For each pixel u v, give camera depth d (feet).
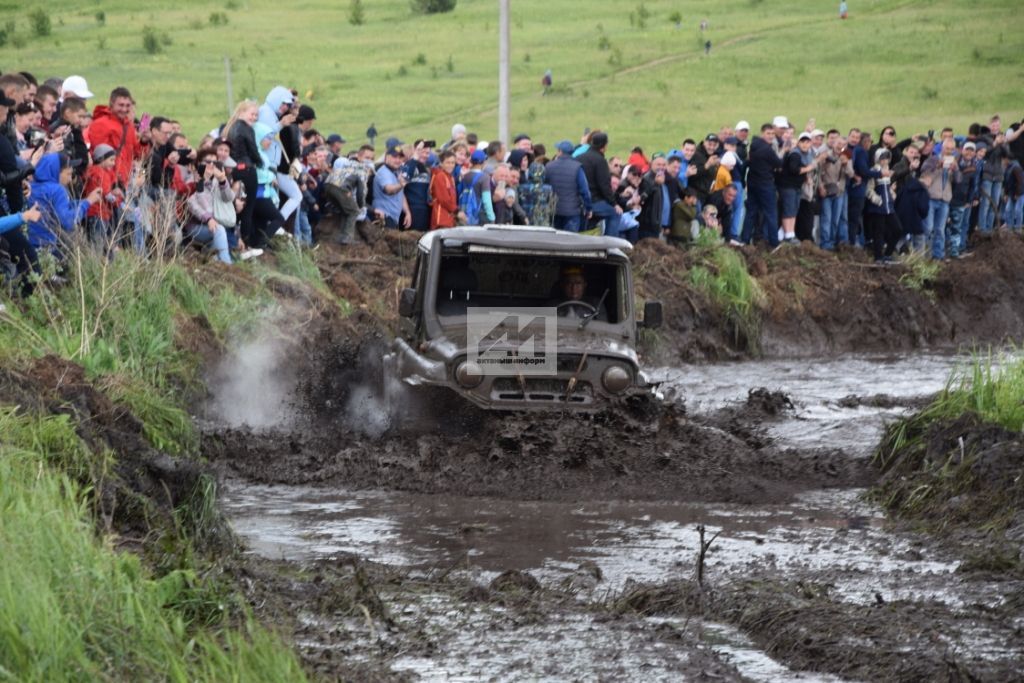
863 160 159.02
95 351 75.72
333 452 77.00
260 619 46.19
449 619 47.93
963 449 69.62
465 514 65.10
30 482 48.39
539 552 58.65
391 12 649.20
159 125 100.32
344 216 127.24
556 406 75.20
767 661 44.39
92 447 57.98
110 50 490.90
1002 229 174.60
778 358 139.64
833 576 54.80
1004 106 392.27
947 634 46.37
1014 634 46.44
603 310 80.64
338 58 513.04
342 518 64.13
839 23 576.20
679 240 146.61
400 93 431.84
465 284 79.82
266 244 115.44
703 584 52.47
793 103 412.57
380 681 41.22
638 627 47.70
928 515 65.82
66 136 87.66
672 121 383.65
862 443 82.84
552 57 521.65
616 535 61.62
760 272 146.82
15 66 437.17
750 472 74.33
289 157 119.03
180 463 59.82
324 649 44.01
